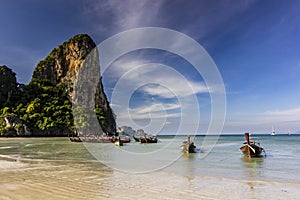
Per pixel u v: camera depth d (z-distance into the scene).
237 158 19.38
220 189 8.24
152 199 6.79
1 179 9.27
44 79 105.56
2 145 36.16
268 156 21.05
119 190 7.67
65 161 15.89
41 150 26.39
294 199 7.21
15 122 71.31
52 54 113.62
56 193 7.13
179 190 7.93
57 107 81.88
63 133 77.19
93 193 7.21
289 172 12.55
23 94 85.88
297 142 47.34
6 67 87.25
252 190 8.21
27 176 9.98
